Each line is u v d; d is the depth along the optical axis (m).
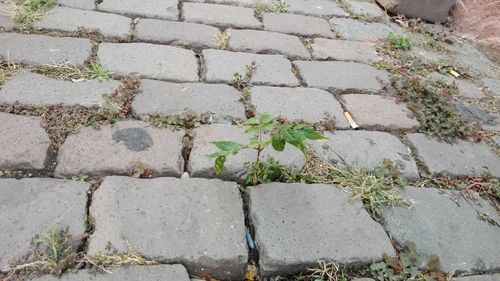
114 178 1.89
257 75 2.71
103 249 1.63
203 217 1.80
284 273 1.71
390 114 2.60
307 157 2.17
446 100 2.83
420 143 2.43
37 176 1.88
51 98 2.23
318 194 1.98
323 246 1.77
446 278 1.77
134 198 1.82
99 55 2.60
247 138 2.21
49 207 1.73
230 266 1.68
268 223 1.81
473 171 2.32
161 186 1.90
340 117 2.50
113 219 1.73
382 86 2.84
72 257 1.58
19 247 1.58
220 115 2.35
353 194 2.02
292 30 3.29
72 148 1.99
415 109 2.64
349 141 2.33
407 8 3.81
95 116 2.18
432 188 2.17
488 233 1.99
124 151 2.03
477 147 2.51
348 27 3.50
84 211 1.75
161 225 1.74
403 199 2.05
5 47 2.52
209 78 2.60
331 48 3.16
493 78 3.26
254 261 1.75
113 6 3.13
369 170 2.18
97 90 2.35
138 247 1.65
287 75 2.77
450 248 1.88
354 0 3.96
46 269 1.55
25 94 2.23
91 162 1.95
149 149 2.06
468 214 2.06
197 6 3.35
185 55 2.77
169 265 1.63
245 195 1.96
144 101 2.32
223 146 1.79
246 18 3.31
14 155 1.91
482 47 3.70
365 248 1.79
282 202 1.91
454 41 3.67
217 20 3.20
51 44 2.62
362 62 3.08
